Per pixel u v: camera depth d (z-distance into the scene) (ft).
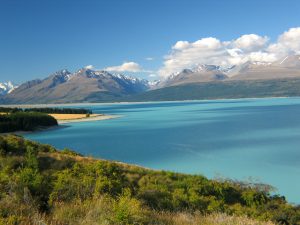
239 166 317.22
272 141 472.03
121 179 123.03
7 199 39.34
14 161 110.73
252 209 121.49
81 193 53.01
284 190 233.35
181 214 48.75
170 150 428.97
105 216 35.86
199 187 132.77
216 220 44.39
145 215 42.29
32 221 32.17
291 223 114.83
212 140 504.02
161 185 124.06
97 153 423.64
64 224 34.04
